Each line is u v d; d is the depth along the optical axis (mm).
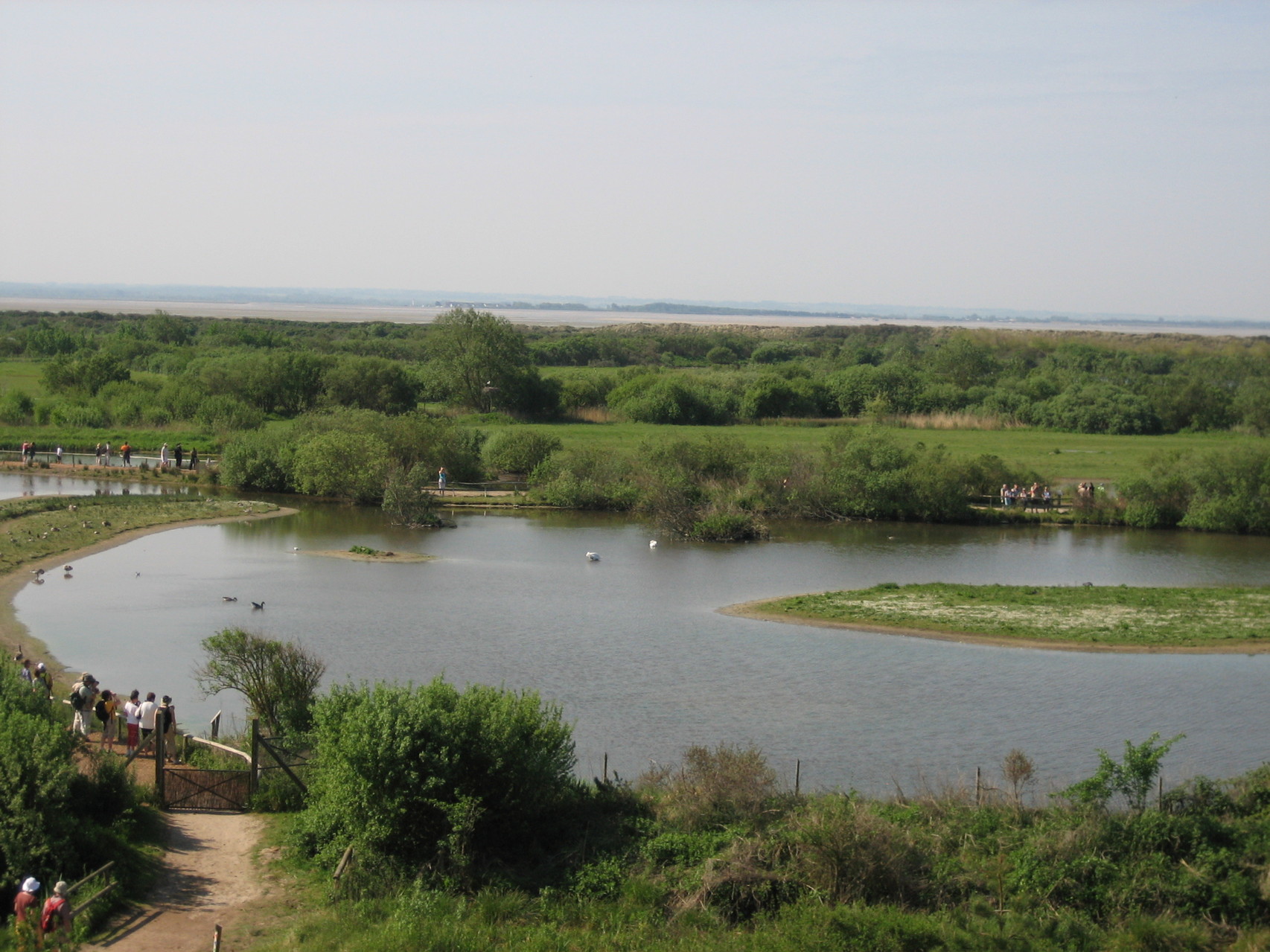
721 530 65938
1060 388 127000
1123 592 49969
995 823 23141
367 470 75625
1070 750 29859
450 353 117000
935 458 77062
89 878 18391
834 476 75312
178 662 37000
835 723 31891
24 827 18844
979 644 40906
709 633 42312
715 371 151250
